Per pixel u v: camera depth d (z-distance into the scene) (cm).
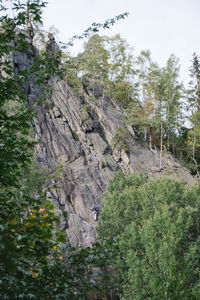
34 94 3822
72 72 4862
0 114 501
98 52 5419
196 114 5003
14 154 433
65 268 402
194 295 470
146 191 2567
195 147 5138
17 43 482
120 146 4453
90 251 421
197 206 2456
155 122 4722
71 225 2975
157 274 1745
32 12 444
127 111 5300
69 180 3547
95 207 3312
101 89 5478
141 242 1998
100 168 4022
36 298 345
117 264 2011
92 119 4731
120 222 2473
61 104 4528
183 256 2047
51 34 5312
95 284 411
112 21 462
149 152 4647
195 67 5800
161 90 5122
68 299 376
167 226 1977
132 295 1845
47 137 3922
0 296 338
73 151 3953
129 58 5856
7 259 304
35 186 1792
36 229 320
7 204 420
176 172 4228
